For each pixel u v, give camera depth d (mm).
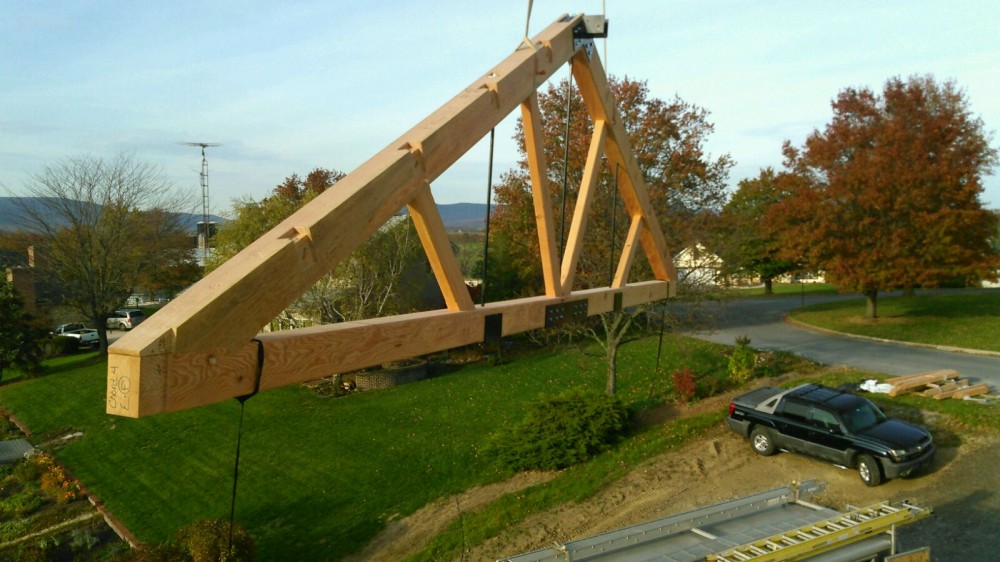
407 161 3264
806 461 12586
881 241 23844
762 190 42594
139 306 50469
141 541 13805
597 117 5578
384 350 3361
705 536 5793
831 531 5648
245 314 2494
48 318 35125
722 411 15445
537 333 25000
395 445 16906
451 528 11805
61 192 32375
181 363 2320
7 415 24859
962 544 9305
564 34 4777
